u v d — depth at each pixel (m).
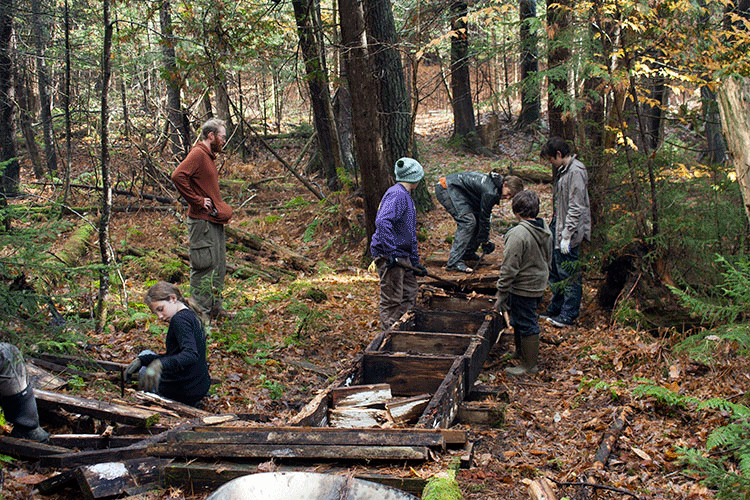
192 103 15.07
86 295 7.16
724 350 5.05
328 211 11.08
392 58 10.81
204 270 6.82
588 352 6.05
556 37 6.86
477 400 4.98
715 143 9.72
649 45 6.66
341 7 8.50
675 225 6.65
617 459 4.05
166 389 4.47
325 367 6.14
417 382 4.90
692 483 3.68
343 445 3.17
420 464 3.11
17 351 3.76
